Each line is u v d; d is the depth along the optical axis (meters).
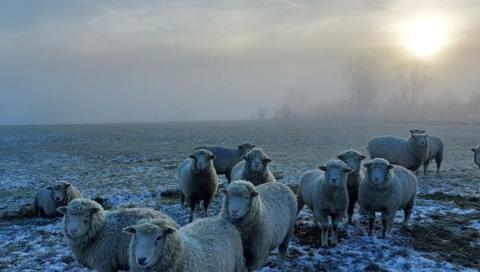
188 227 6.34
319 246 9.16
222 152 15.35
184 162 12.88
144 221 5.71
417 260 8.23
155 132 65.19
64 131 73.62
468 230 10.12
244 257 6.95
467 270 7.75
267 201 7.59
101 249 7.02
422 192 14.63
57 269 8.02
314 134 51.25
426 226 10.49
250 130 65.94
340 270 7.86
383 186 9.27
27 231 10.77
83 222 6.89
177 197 14.70
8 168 25.09
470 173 19.42
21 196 16.08
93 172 22.17
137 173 21.12
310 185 9.89
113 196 14.86
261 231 6.87
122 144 42.06
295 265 8.09
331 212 9.09
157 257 5.39
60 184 11.48
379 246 9.06
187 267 5.55
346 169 8.98
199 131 66.12
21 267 8.14
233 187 6.72
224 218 6.80
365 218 11.39
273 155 28.28
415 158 16.83
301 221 10.98
